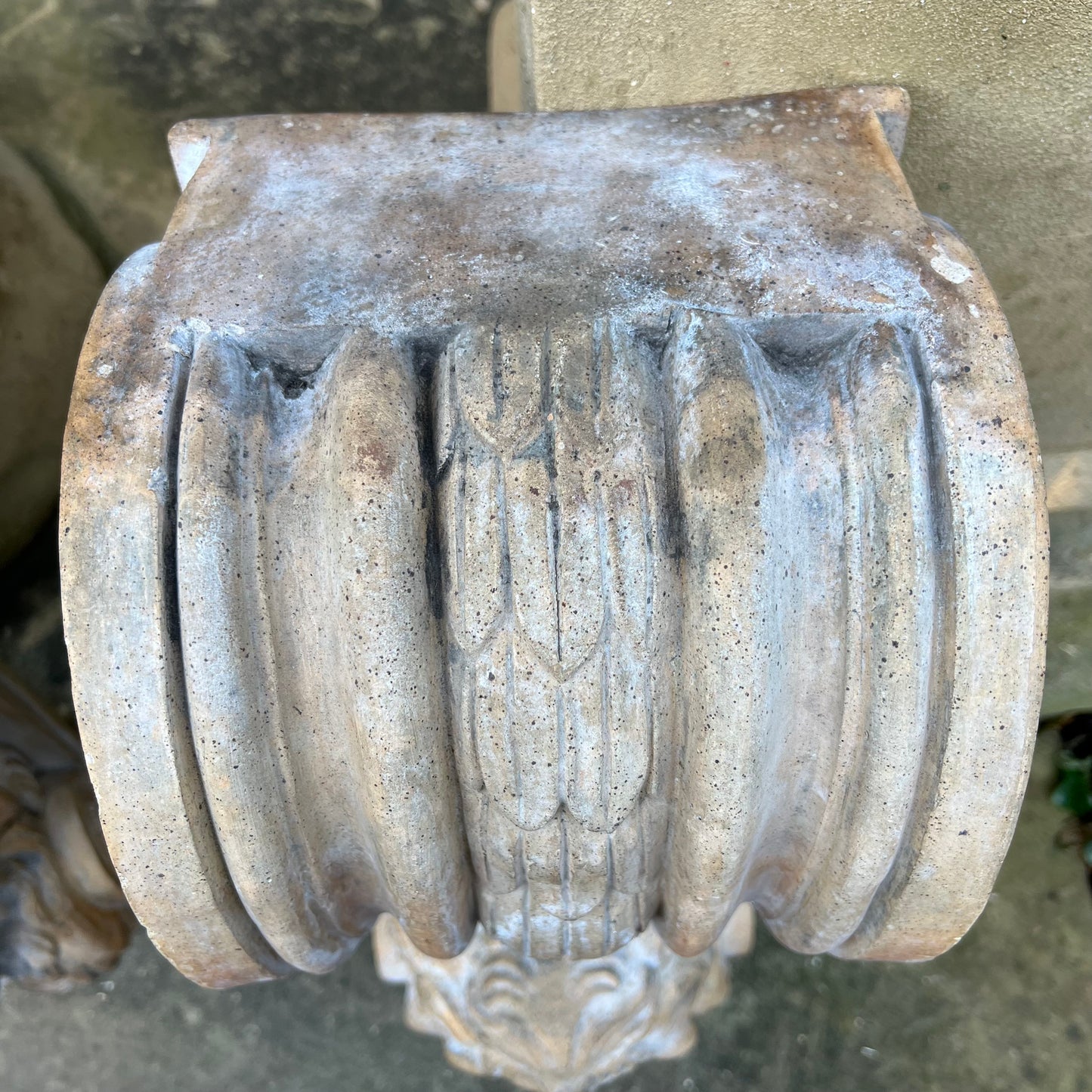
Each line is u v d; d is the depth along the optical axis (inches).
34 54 77.6
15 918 63.4
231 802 33.5
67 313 76.0
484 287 35.4
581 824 34.6
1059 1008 67.6
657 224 36.8
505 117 41.6
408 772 32.7
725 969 63.8
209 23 77.0
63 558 32.3
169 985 71.5
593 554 31.4
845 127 40.2
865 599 32.7
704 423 31.4
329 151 40.6
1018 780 33.6
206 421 32.9
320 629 33.6
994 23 41.7
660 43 45.2
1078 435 61.9
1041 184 47.2
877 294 34.9
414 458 32.2
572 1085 57.0
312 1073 69.8
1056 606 68.6
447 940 39.4
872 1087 67.2
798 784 37.3
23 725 68.5
